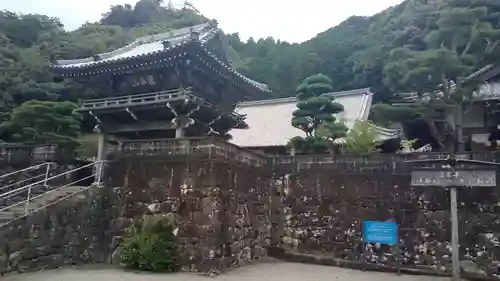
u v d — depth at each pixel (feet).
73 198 48.83
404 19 132.77
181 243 46.55
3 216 42.55
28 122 78.43
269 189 61.93
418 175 42.34
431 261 48.96
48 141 73.77
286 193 60.59
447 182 40.68
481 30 64.34
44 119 75.31
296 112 72.49
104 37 179.73
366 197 54.80
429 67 61.98
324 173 58.39
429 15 116.67
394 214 52.54
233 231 50.80
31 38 159.84
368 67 140.97
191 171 48.29
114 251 49.73
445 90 67.31
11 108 111.86
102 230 51.42
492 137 78.69
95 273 42.06
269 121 108.27
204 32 77.61
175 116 63.52
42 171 66.54
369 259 52.39
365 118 99.86
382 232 49.14
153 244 44.83
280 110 113.60
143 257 44.24
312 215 57.88
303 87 74.64
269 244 60.18
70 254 46.78
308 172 59.57
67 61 71.92
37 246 42.88
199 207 46.75
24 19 161.68
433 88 68.69
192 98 60.49
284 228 59.62
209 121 71.56
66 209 47.14
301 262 56.08
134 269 45.11
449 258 48.03
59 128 77.82
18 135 79.46
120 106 63.98
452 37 70.08
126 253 45.39
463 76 66.03
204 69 64.95
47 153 67.87
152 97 62.80
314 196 58.44
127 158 53.26
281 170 61.57
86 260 48.52
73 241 47.42
